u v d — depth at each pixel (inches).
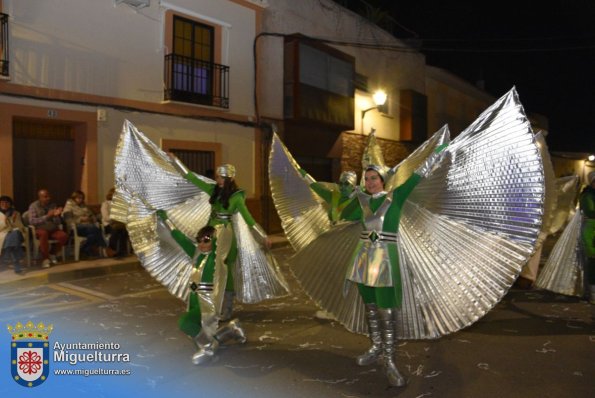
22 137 421.4
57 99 416.5
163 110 494.3
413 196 174.9
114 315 254.5
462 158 166.6
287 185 251.1
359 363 184.2
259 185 597.0
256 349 204.2
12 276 337.4
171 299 289.9
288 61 629.9
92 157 440.5
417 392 164.4
